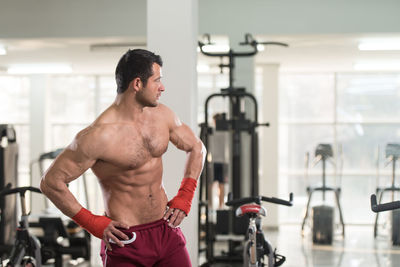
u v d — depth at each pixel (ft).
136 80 9.19
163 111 10.02
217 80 40.01
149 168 9.68
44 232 23.06
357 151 39.86
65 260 26.17
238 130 24.80
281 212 40.24
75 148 8.98
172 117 10.14
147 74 9.20
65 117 42.75
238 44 25.82
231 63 24.44
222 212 24.59
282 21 25.45
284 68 39.37
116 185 9.61
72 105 42.78
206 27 25.93
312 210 31.19
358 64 37.09
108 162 9.31
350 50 32.12
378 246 30.09
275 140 37.45
